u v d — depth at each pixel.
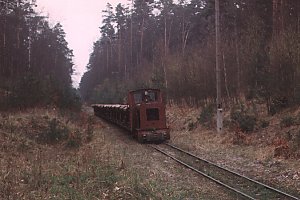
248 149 17.14
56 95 33.22
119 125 30.53
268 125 18.98
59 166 13.18
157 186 11.41
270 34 27.28
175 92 33.81
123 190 10.18
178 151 18.84
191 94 30.62
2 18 42.75
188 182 12.45
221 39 29.27
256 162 15.06
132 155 17.42
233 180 12.86
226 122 22.42
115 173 12.05
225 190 11.41
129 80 62.38
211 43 29.98
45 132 19.34
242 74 25.36
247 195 10.51
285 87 19.16
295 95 18.66
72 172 12.09
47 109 28.14
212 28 40.03
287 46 18.81
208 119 24.39
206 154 17.75
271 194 10.92
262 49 22.48
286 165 13.83
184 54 40.72
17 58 46.31
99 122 34.97
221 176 13.48
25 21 52.22
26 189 10.13
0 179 10.77
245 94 25.23
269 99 20.20
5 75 41.88
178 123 28.58
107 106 37.31
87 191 10.09
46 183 10.87
